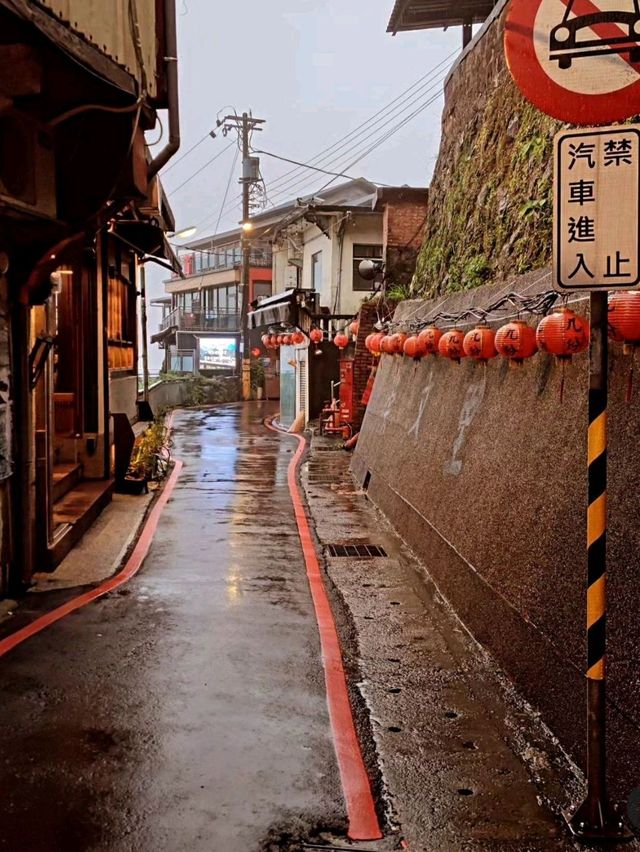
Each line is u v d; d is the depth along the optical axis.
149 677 5.45
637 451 4.29
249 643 6.15
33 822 3.73
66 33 5.21
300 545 9.48
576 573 4.68
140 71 6.34
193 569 8.34
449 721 4.89
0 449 6.70
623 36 3.53
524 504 5.78
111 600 7.19
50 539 8.37
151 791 4.01
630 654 3.95
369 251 25.39
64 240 6.95
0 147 5.81
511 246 8.60
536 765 4.32
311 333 22.30
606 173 3.53
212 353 46.34
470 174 11.22
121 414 12.83
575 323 4.95
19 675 5.45
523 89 3.67
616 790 3.82
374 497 12.17
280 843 3.60
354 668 5.77
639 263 3.50
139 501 12.20
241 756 4.38
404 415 11.36
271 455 18.20
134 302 16.92
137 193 7.13
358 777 4.18
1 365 6.75
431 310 11.44
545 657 4.88
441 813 3.86
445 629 6.59
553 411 5.64
